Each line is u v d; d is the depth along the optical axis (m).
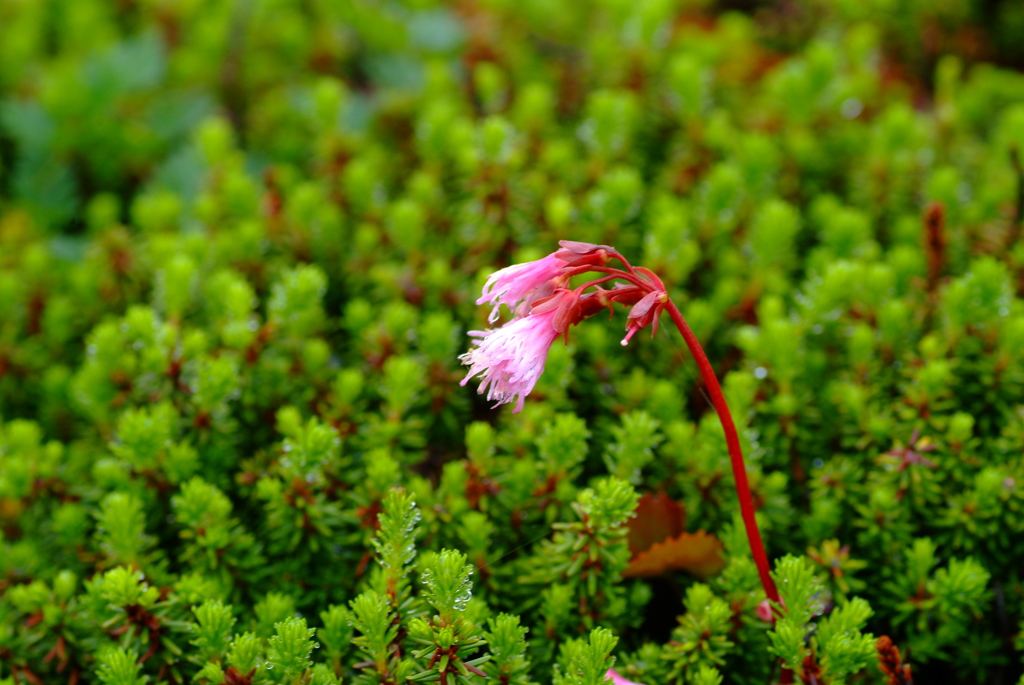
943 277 0.43
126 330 0.41
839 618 0.36
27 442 0.40
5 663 0.38
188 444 0.40
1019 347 0.40
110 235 0.45
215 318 0.42
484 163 0.44
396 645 0.36
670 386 0.40
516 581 0.38
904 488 0.39
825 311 0.41
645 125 0.48
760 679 0.37
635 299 0.35
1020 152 0.44
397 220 0.43
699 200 0.45
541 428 0.40
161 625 0.37
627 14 0.50
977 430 0.40
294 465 0.38
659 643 0.39
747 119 0.49
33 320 0.44
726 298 0.42
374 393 0.42
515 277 0.35
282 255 0.44
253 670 0.36
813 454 0.41
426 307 0.43
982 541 0.39
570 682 0.35
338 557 0.39
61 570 0.39
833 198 0.45
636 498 0.37
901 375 0.41
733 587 0.37
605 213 0.43
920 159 0.46
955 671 0.39
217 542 0.38
